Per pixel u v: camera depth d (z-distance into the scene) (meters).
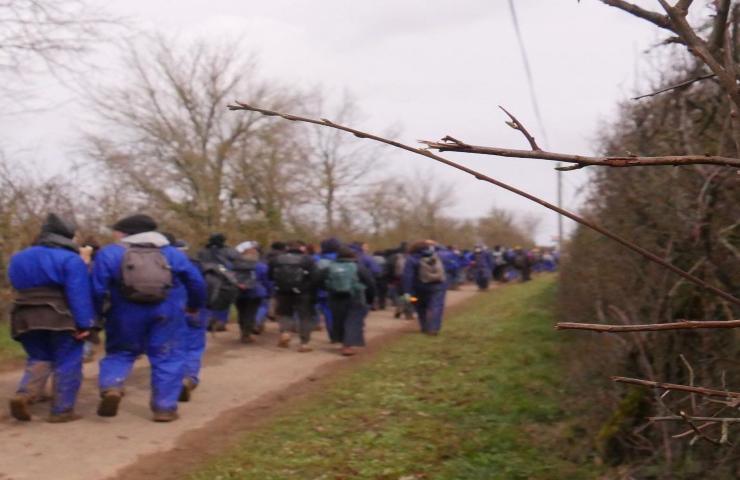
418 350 11.68
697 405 4.28
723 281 4.58
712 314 4.69
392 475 5.44
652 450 5.01
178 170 25.78
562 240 11.62
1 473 5.29
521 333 12.47
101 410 6.90
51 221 6.75
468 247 63.81
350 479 5.38
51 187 14.62
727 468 4.35
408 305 17.47
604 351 6.09
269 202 27.08
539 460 5.66
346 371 9.86
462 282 36.62
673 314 5.00
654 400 5.05
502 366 9.44
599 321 6.70
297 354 11.44
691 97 4.99
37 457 5.69
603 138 7.24
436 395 8.06
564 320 10.56
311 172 29.25
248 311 12.46
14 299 6.62
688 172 4.88
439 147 1.98
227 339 13.09
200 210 25.30
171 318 7.01
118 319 6.91
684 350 4.96
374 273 15.59
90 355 10.30
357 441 6.32
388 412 7.33
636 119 5.82
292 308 12.17
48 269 6.50
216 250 12.11
